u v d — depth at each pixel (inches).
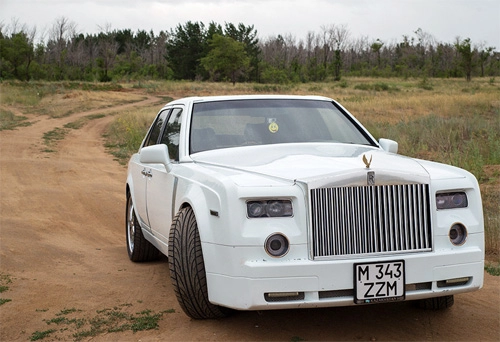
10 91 2174.0
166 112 235.8
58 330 170.7
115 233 321.1
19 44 3435.0
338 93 2527.1
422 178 152.1
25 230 314.7
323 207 146.7
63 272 234.7
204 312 167.6
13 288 213.2
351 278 144.9
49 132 1082.1
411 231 151.6
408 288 149.2
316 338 158.2
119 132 1044.5
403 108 1346.0
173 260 164.2
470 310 182.1
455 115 1139.3
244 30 4606.3
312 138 200.5
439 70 4670.3
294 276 142.8
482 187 398.0
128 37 6082.7
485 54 4665.4
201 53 4382.4
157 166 216.4
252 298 142.9
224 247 148.2
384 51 6112.2
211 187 157.0
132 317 179.2
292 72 4146.2
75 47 5123.0
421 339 158.2
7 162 629.9
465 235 155.7
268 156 179.2
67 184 492.4
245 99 214.2
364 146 201.2
